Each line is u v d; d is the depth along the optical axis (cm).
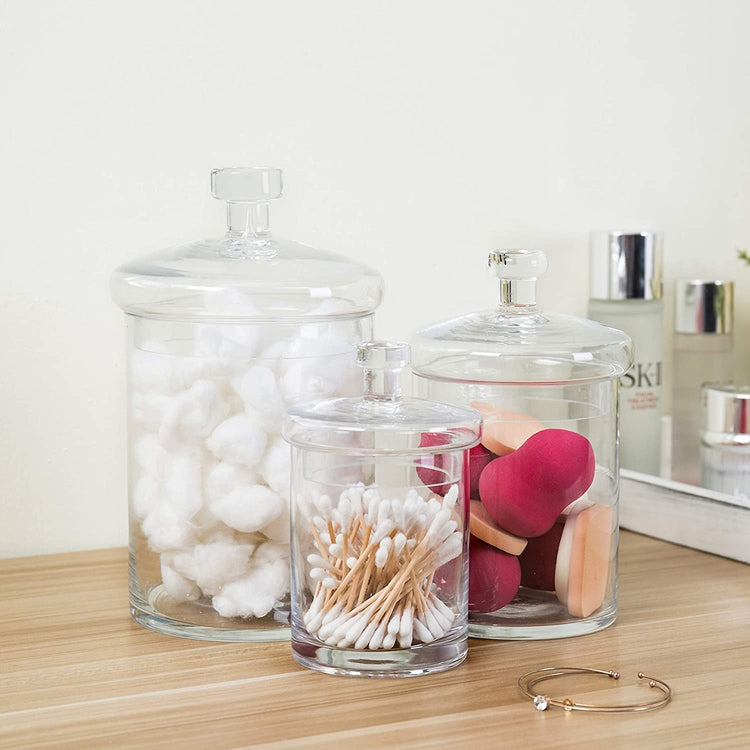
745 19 108
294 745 52
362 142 92
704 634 67
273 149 89
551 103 99
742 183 110
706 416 95
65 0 81
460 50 95
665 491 89
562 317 71
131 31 83
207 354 63
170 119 85
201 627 66
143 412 66
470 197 97
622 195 104
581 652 65
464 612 62
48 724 54
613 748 51
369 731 53
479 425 61
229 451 63
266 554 65
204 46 85
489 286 98
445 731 53
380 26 91
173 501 65
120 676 60
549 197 100
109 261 84
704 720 55
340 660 60
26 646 65
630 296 97
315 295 64
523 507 64
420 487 59
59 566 82
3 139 80
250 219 69
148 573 68
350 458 59
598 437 67
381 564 58
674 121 106
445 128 95
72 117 82
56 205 82
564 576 66
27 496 85
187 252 68
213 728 54
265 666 62
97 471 86
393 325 95
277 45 88
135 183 84
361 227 93
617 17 101
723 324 102
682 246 108
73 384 85
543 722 54
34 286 82
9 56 80
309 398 65
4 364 82
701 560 84
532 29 98
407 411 61
